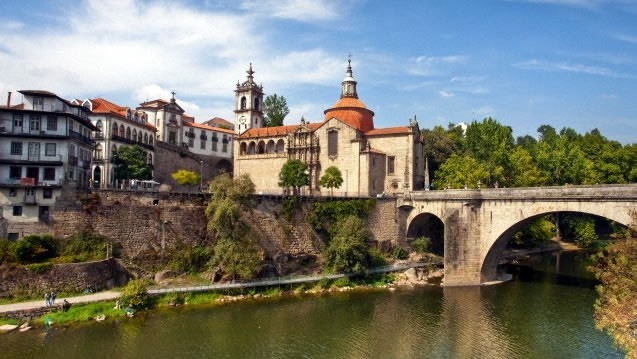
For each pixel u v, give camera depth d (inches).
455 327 2223.2
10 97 2807.6
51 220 2549.2
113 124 3892.7
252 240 2903.5
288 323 2274.9
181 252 2783.0
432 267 3390.7
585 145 5068.9
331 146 4411.9
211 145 5575.8
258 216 3088.1
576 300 2650.1
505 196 2881.4
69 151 2736.2
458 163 4419.3
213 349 1943.9
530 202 2770.7
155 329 2139.5
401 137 4185.5
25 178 2534.5
